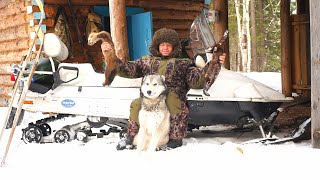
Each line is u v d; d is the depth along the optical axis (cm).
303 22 834
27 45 997
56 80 586
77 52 1014
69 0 983
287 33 862
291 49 863
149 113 486
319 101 477
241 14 3653
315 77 477
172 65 522
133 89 567
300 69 847
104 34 512
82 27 1020
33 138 584
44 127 598
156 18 1155
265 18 3562
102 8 1054
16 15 1043
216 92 550
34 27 955
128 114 562
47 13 957
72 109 581
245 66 3164
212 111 555
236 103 550
